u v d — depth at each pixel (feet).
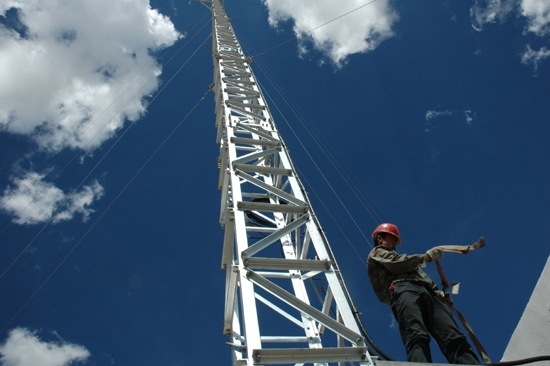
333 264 26.02
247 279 23.72
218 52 72.28
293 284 34.14
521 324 17.11
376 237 23.98
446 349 18.61
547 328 16.02
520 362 15.48
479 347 18.48
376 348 21.72
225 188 42.01
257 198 42.70
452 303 20.08
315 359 20.06
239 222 28.14
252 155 37.83
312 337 31.24
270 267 24.95
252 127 45.21
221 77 59.57
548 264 16.29
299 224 29.01
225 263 36.94
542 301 16.29
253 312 21.68
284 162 37.50
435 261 20.77
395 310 19.63
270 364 19.93
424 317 19.49
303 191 32.83
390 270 20.34
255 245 26.17
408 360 17.71
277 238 27.53
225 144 45.11
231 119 46.14
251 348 19.70
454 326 18.76
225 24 89.40
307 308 22.56
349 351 20.63
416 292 19.29
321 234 28.43
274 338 31.27
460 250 19.81
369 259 21.52
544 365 16.01
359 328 22.99
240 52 73.77
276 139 41.78
